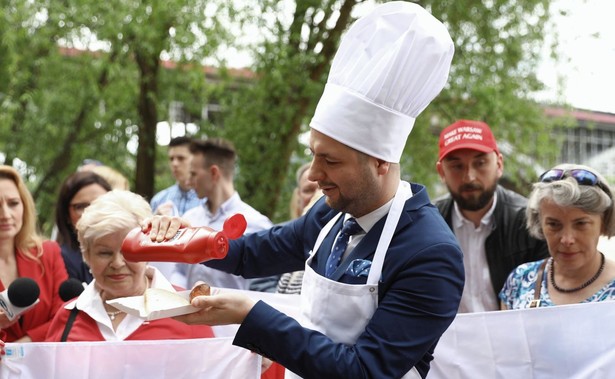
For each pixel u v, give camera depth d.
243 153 11.15
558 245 3.51
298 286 4.55
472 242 4.56
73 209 4.95
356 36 2.70
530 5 10.97
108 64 10.54
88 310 3.44
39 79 11.48
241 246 3.17
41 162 11.73
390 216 2.69
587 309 3.41
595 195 3.45
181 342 3.22
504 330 3.47
